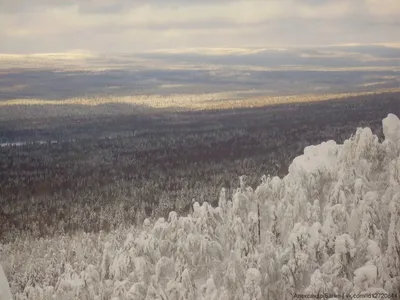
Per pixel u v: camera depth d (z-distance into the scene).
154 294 11.16
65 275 12.66
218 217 12.55
